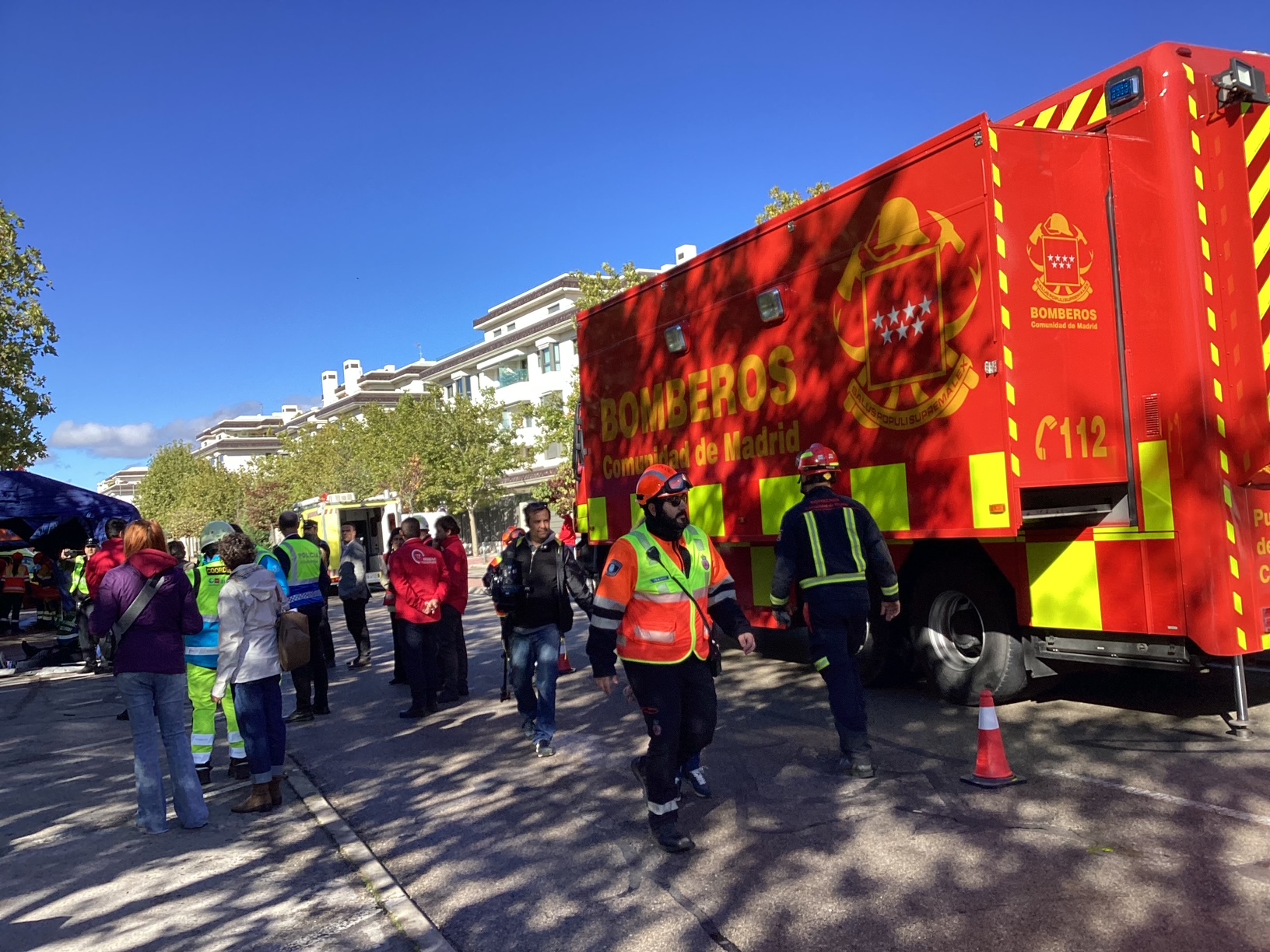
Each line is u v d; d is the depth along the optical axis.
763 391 8.71
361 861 5.12
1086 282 6.54
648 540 4.89
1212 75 6.24
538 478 48.06
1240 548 5.98
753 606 9.12
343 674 12.18
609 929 4.09
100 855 5.48
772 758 6.44
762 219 21.94
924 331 6.93
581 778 6.44
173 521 60.12
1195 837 4.54
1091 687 7.82
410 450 43.38
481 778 6.67
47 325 20.30
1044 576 6.77
